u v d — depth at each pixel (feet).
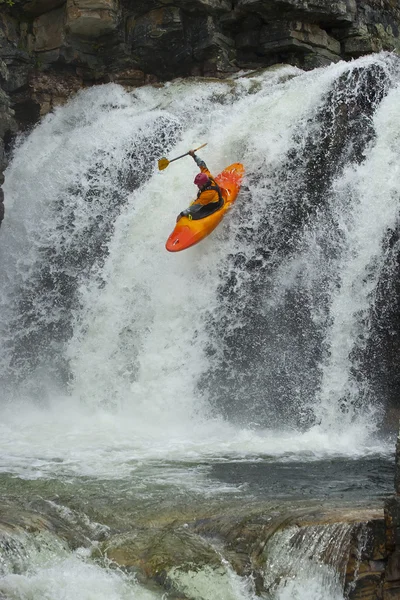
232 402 169.68
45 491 109.60
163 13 239.91
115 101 238.89
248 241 176.45
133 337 179.32
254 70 239.30
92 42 248.93
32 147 239.91
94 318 186.50
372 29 251.80
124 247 191.21
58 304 203.92
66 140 233.14
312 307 167.94
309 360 165.37
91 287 191.52
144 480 115.96
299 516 91.66
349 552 83.46
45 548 90.27
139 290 182.91
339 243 168.66
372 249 163.84
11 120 240.94
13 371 203.21
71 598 83.20
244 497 106.42
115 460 129.80
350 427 157.48
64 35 242.58
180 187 194.70
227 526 93.97
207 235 174.81
